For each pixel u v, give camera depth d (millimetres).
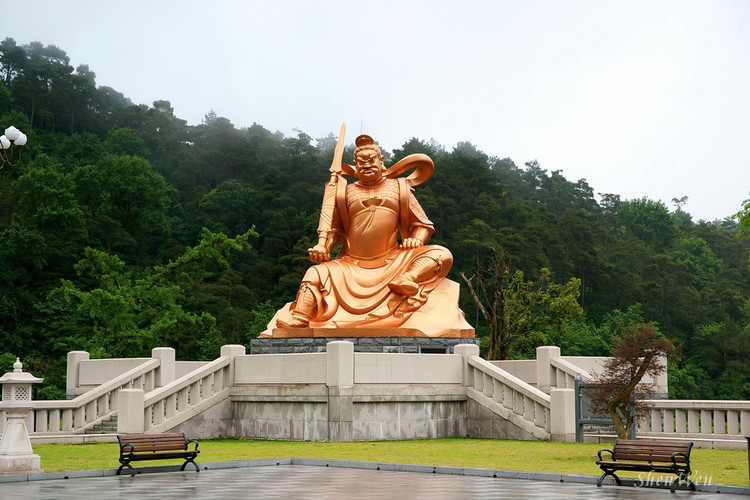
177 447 16656
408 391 23594
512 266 65875
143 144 99125
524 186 120562
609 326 63562
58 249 63594
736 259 100500
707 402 22656
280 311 28156
